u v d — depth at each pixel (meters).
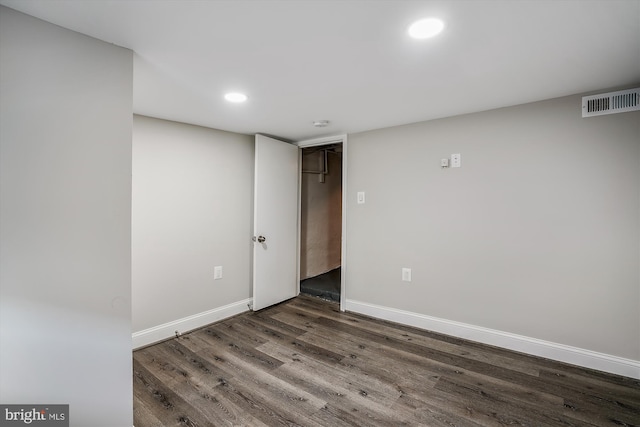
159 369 2.15
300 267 4.34
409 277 2.91
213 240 3.03
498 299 2.46
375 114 2.58
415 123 2.84
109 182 1.43
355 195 3.27
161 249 2.63
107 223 1.42
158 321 2.61
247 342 2.58
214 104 2.29
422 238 2.82
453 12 1.20
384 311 3.08
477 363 2.22
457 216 2.63
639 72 1.76
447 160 2.66
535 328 2.31
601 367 2.07
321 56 1.57
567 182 2.17
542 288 2.27
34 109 1.22
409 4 1.15
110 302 1.43
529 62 1.64
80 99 1.34
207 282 2.98
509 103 2.30
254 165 3.43
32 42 1.21
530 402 1.78
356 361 2.26
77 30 1.32
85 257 1.36
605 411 1.70
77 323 1.34
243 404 1.77
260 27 1.31
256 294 3.27
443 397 1.83
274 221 3.47
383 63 1.65
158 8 1.17
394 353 2.38
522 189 2.34
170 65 1.66
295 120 2.74
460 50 1.51
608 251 2.04
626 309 2.00
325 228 4.91
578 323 2.15
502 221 2.42
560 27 1.30
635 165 1.95
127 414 1.48
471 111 2.50
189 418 1.65
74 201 1.33
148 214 2.55
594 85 1.96
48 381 1.27
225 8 1.17
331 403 1.77
